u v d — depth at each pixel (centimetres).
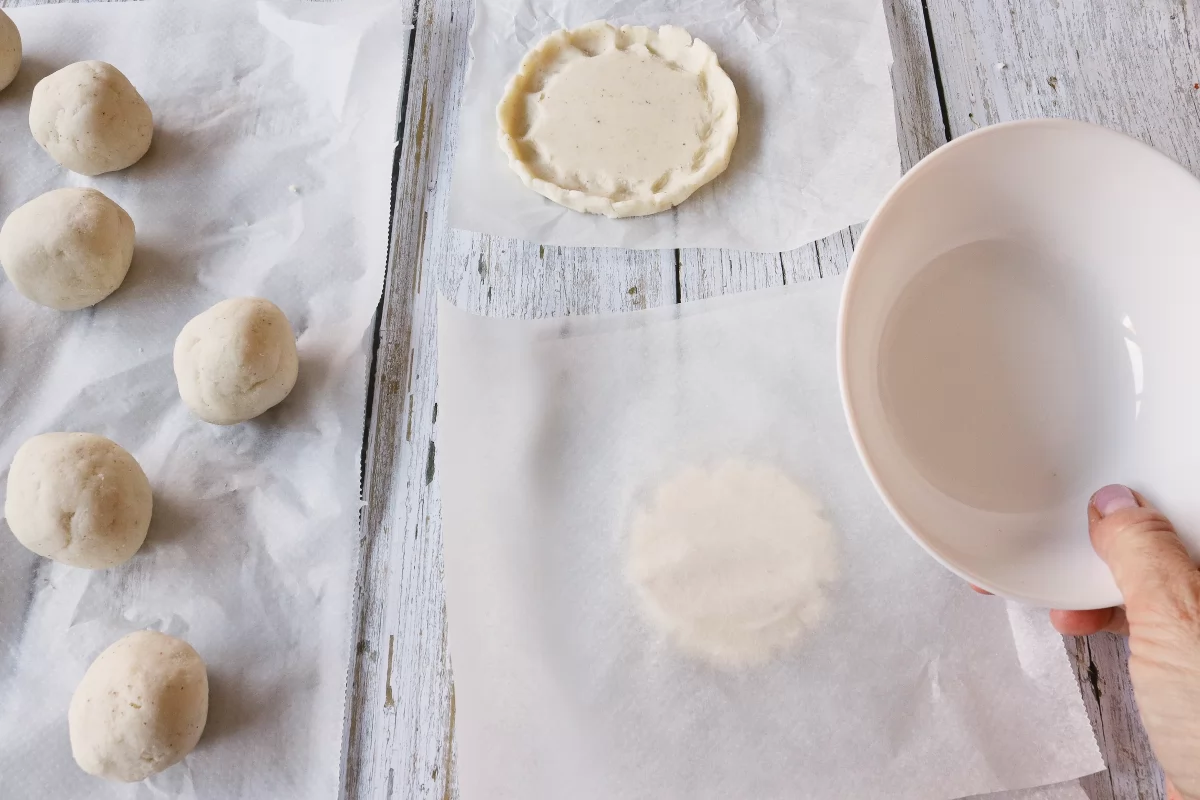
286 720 49
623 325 54
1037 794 48
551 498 52
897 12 59
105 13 61
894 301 48
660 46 58
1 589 51
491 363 53
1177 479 46
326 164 57
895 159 55
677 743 49
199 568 51
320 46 59
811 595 50
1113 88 57
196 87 59
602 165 56
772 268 54
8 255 53
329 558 51
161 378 54
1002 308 49
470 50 58
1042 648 49
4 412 54
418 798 49
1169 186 46
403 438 53
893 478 46
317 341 54
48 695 50
